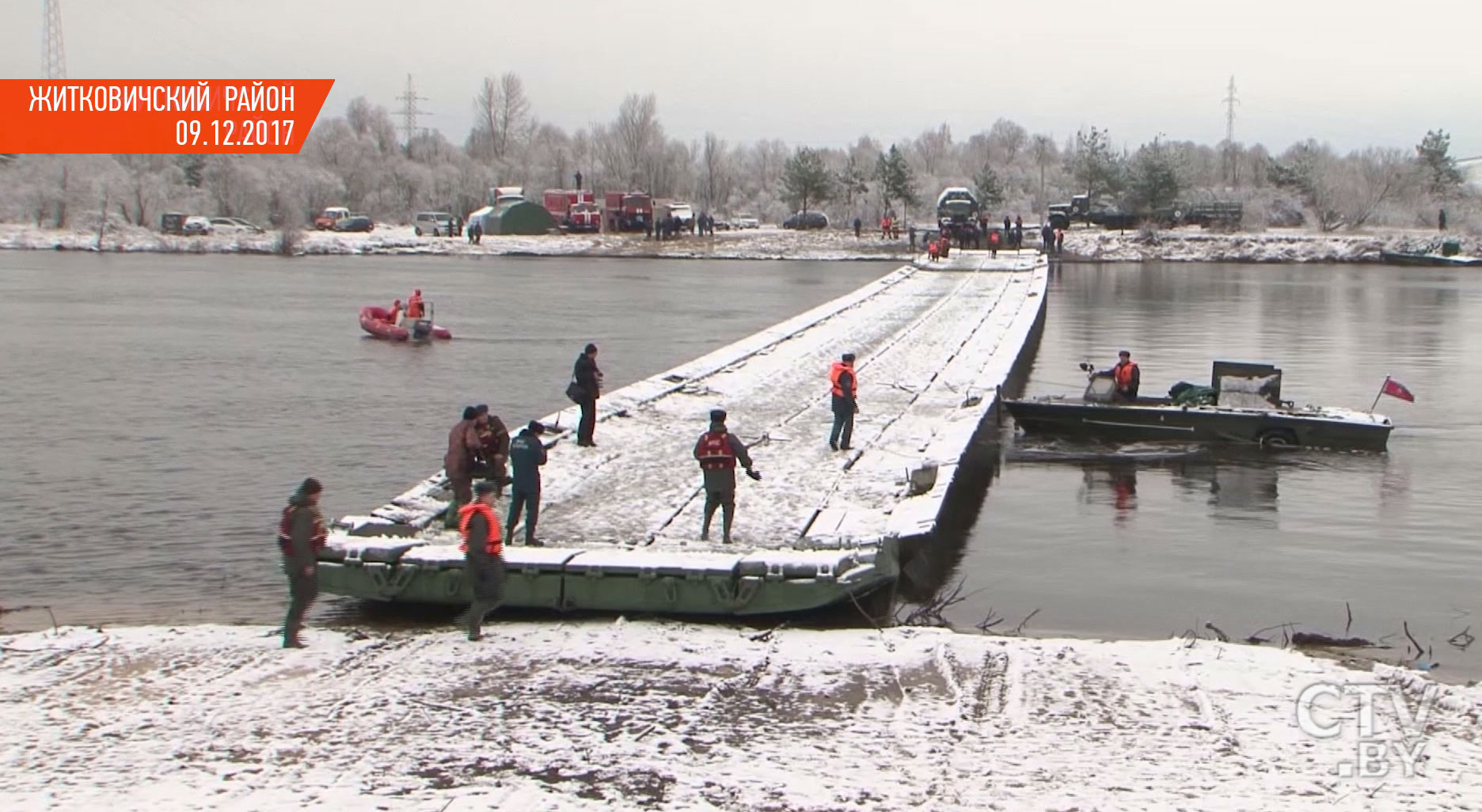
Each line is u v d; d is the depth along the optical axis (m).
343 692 19.16
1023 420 44.34
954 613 25.86
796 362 54.12
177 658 20.70
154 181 178.75
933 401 45.09
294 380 52.88
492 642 21.84
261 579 26.75
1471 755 17.06
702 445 26.86
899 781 16.05
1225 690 19.42
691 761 16.67
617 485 31.92
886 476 33.09
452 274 117.56
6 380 52.31
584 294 96.19
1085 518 33.62
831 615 24.56
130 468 36.75
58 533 30.08
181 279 108.88
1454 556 30.30
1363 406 50.66
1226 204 172.12
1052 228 144.25
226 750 16.89
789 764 16.59
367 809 15.14
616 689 19.44
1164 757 16.86
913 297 85.25
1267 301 95.44
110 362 57.84
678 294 96.88
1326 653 23.59
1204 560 29.84
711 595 23.42
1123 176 177.00
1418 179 193.75
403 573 24.03
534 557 23.97
